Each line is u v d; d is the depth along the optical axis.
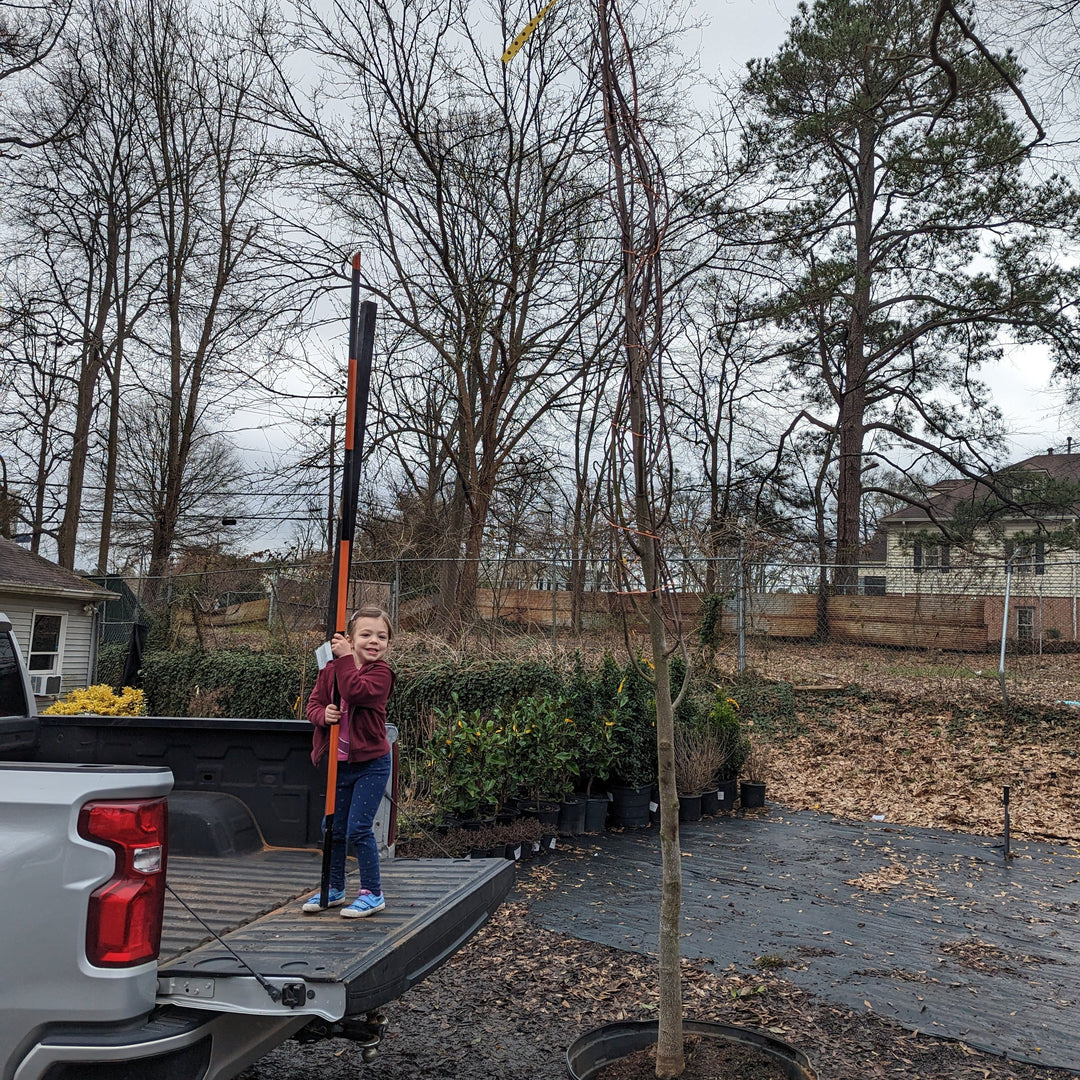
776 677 17.06
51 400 29.94
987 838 9.81
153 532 31.58
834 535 31.88
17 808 2.77
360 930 3.38
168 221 29.23
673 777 3.82
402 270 20.58
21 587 21.14
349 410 3.95
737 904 7.27
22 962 2.69
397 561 16.14
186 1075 2.75
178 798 4.47
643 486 3.81
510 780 9.21
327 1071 4.25
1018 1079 4.30
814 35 21.45
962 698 15.46
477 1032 4.72
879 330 26.75
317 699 4.04
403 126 19.83
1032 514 25.97
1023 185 22.81
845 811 11.22
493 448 21.44
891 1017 5.02
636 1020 4.02
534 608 14.71
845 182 25.45
